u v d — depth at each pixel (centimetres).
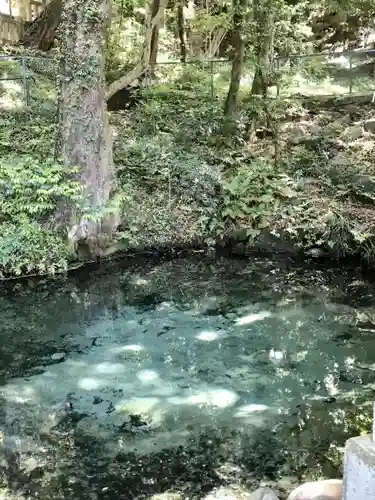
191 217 845
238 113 1020
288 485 328
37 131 919
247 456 361
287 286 705
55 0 1362
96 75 734
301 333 563
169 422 404
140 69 820
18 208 730
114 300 664
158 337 559
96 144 746
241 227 821
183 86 1203
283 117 1042
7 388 457
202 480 337
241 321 597
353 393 443
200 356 514
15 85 1083
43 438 384
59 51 734
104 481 338
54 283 712
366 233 750
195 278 743
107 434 388
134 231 809
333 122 1060
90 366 496
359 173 879
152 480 339
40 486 333
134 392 449
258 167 892
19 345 541
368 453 182
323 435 383
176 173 885
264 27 941
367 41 1434
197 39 1497
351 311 620
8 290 688
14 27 1427
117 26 1282
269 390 450
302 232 791
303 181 886
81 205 742
